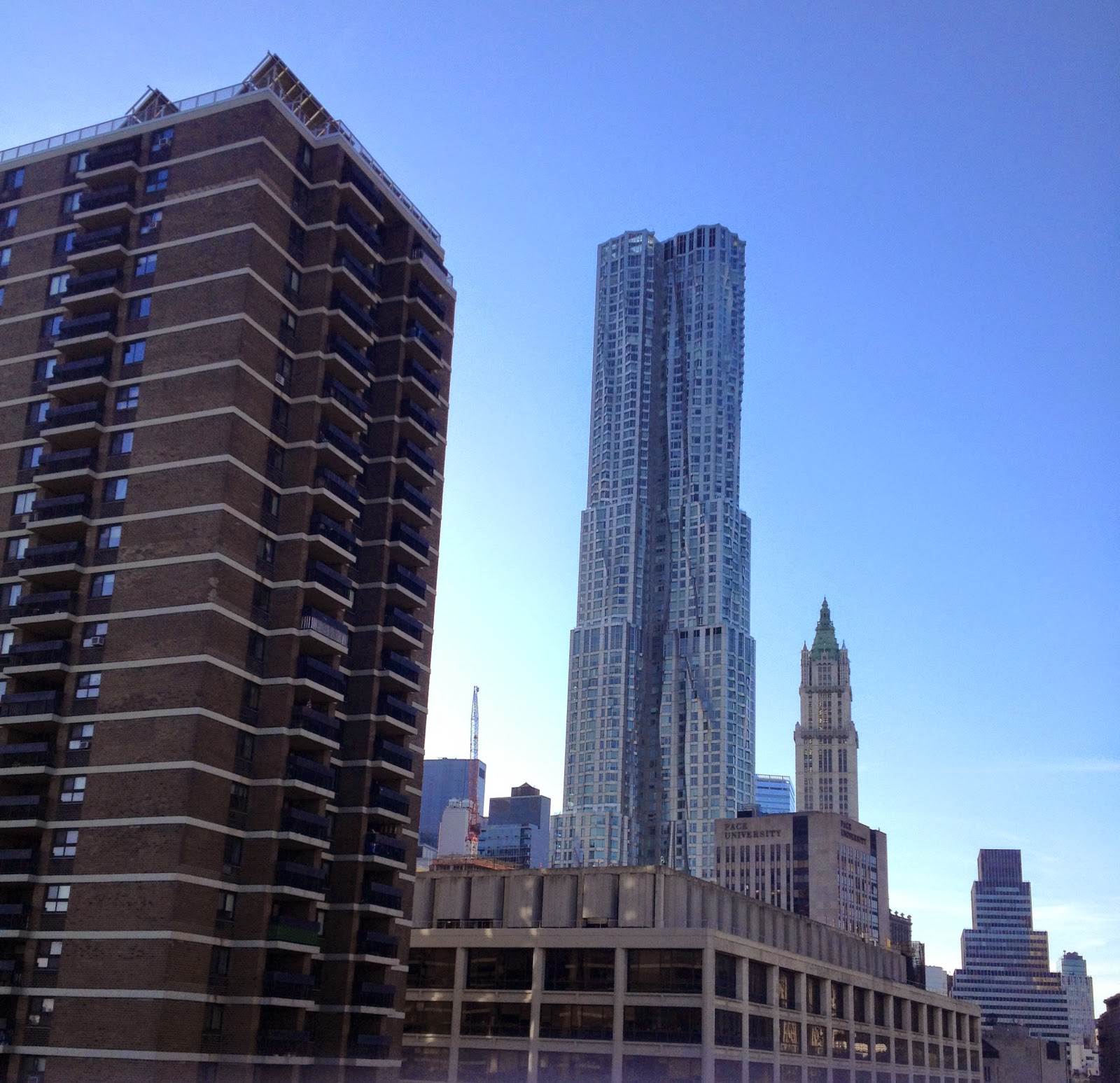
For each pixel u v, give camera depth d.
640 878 130.00
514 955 128.38
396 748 106.06
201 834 88.31
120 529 96.69
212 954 88.56
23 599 95.50
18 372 104.88
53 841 90.56
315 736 95.44
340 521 105.56
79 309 104.38
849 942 173.25
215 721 90.81
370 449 112.94
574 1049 122.88
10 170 111.94
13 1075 85.69
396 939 101.56
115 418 100.00
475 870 152.50
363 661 107.06
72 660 94.50
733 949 126.94
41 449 102.25
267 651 96.62
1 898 90.56
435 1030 128.88
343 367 105.75
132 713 91.06
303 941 92.62
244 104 104.81
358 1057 98.31
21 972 87.62
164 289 101.88
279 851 95.31
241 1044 87.56
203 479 95.19
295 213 106.62
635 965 123.56
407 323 116.56
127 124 110.31
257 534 97.31
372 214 114.06
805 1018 145.25
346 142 111.19
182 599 92.56
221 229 101.62
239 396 97.00
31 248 108.25
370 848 102.31
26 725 93.06
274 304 102.38
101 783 90.25
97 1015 84.81
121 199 105.50
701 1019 119.69
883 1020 172.75
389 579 109.75
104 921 86.81
